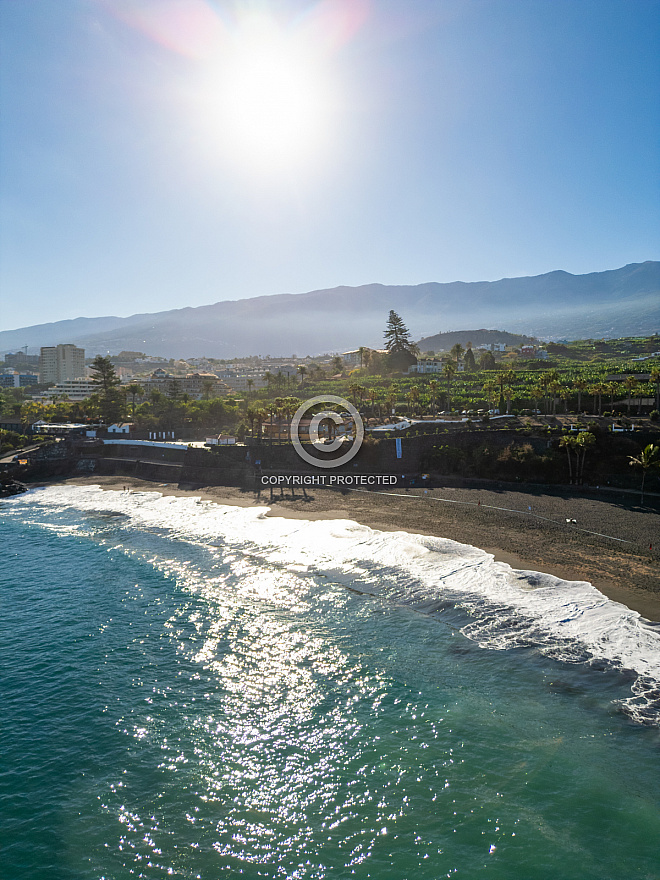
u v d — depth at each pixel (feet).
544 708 116.67
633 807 91.76
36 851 87.30
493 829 88.89
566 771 99.96
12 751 110.22
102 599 183.32
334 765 104.73
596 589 164.66
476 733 110.83
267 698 126.00
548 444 297.33
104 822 93.09
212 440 401.90
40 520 291.17
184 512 290.56
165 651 148.36
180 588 190.70
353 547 218.18
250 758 107.55
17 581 201.77
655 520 218.59
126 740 113.39
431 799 95.50
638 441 276.00
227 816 93.91
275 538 236.84
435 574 185.47
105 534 258.78
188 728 116.57
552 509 240.32
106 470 412.57
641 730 108.58
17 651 149.89
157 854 86.69
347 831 90.02
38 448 424.05
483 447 309.63
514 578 176.35
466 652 139.33
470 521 235.61
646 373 460.14
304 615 165.78
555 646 138.31
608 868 81.25
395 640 147.74
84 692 130.00
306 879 81.61
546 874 80.53
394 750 107.65
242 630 158.40
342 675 133.49
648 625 143.02
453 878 80.74
